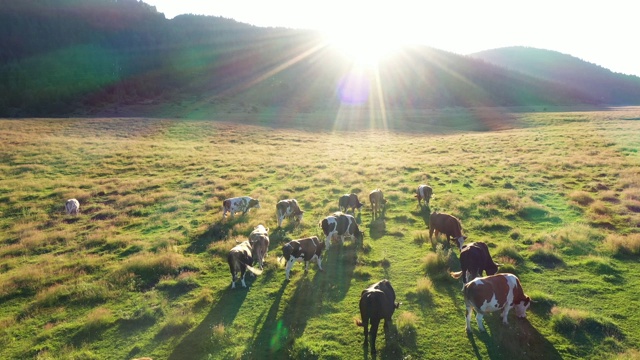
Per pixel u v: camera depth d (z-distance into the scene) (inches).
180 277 577.0
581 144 1576.0
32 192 1117.1
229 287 548.1
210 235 766.5
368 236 724.0
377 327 393.7
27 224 883.4
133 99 4827.8
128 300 526.0
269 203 968.9
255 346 414.3
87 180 1254.3
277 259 590.9
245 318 468.4
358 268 577.9
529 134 1989.4
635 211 761.6
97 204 1029.2
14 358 415.8
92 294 534.0
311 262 618.2
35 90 4451.3
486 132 2454.5
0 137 1863.9
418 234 698.8
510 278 422.3
